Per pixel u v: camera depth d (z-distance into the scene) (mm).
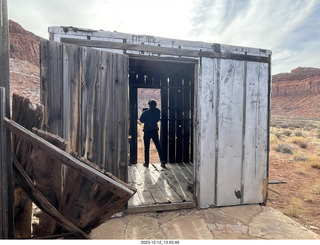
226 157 3506
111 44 2930
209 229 2805
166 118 6262
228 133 3498
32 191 1805
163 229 2771
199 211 3330
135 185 4266
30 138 1672
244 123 3582
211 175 3438
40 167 1802
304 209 4141
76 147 2703
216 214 3250
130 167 5816
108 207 1808
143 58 3074
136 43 3027
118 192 1676
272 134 18938
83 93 2732
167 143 6340
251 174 3658
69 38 2777
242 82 3539
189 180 4664
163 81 6258
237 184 3586
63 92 2629
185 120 6406
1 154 1704
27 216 2018
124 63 2951
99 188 1732
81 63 2711
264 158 3723
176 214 3209
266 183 3742
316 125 34562
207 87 3354
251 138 3633
